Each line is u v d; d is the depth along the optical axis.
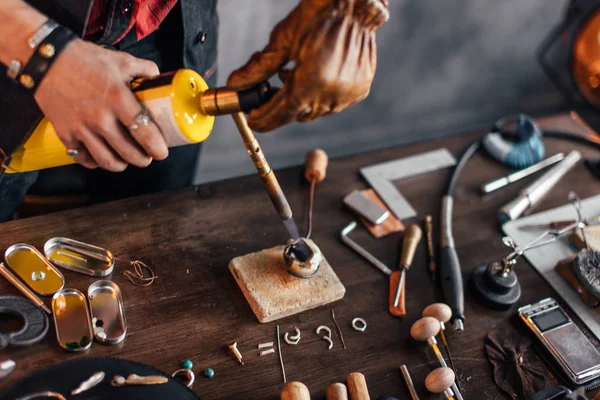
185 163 1.40
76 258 0.99
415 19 2.16
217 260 1.05
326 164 1.25
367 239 1.15
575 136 1.45
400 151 1.35
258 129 0.79
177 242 1.06
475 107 2.55
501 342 1.01
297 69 0.71
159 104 0.80
